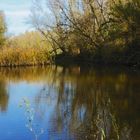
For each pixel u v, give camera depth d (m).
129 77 30.48
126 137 13.55
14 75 38.50
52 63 54.31
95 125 15.23
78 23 51.31
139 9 37.19
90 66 45.59
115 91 23.42
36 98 22.31
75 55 54.53
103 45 44.81
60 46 56.28
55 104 20.08
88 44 50.56
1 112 18.41
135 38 38.00
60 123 15.84
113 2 44.38
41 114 17.64
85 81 29.72
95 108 18.59
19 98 22.80
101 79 30.33
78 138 13.77
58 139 13.79
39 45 56.16
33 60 52.47
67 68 45.56
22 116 17.45
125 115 16.62
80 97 22.03
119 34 40.03
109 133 14.00
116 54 41.62
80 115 17.25
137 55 38.31
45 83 30.19
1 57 50.81
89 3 50.06
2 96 23.86
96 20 49.50
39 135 14.30
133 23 37.72
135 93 22.38
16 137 14.32
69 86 27.11
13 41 59.22
